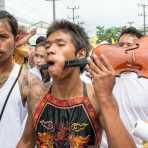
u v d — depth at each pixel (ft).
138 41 9.86
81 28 8.93
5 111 11.35
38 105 8.82
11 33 11.66
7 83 11.44
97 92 8.00
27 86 11.03
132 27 15.05
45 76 11.79
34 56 18.65
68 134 8.54
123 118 13.62
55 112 8.65
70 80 8.58
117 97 13.57
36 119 8.78
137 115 13.64
